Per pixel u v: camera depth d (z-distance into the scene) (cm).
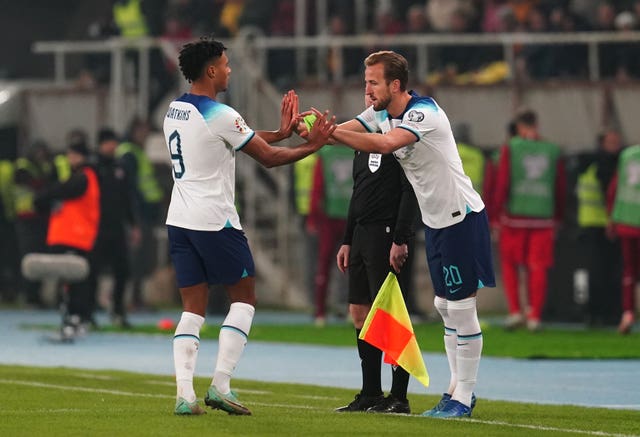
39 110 9662
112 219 7200
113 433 3103
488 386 4588
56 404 3869
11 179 9506
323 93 8919
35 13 12125
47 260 6425
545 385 4622
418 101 3525
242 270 3475
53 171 8381
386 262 3666
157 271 9281
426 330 7144
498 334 6838
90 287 7188
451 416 3541
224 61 3503
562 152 8306
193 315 3484
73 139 6738
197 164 3444
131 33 10169
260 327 7431
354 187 3731
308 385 4544
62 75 9900
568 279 7981
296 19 10038
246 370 5172
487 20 9444
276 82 9312
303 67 9394
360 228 3700
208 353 5938
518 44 9062
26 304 9394
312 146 3459
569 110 8719
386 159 3666
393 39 9000
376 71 3534
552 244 7044
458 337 3584
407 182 3616
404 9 9800
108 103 9556
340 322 7906
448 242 3541
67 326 6562
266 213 9275
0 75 10694
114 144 7244
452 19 9156
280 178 9150
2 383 4522
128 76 9531
